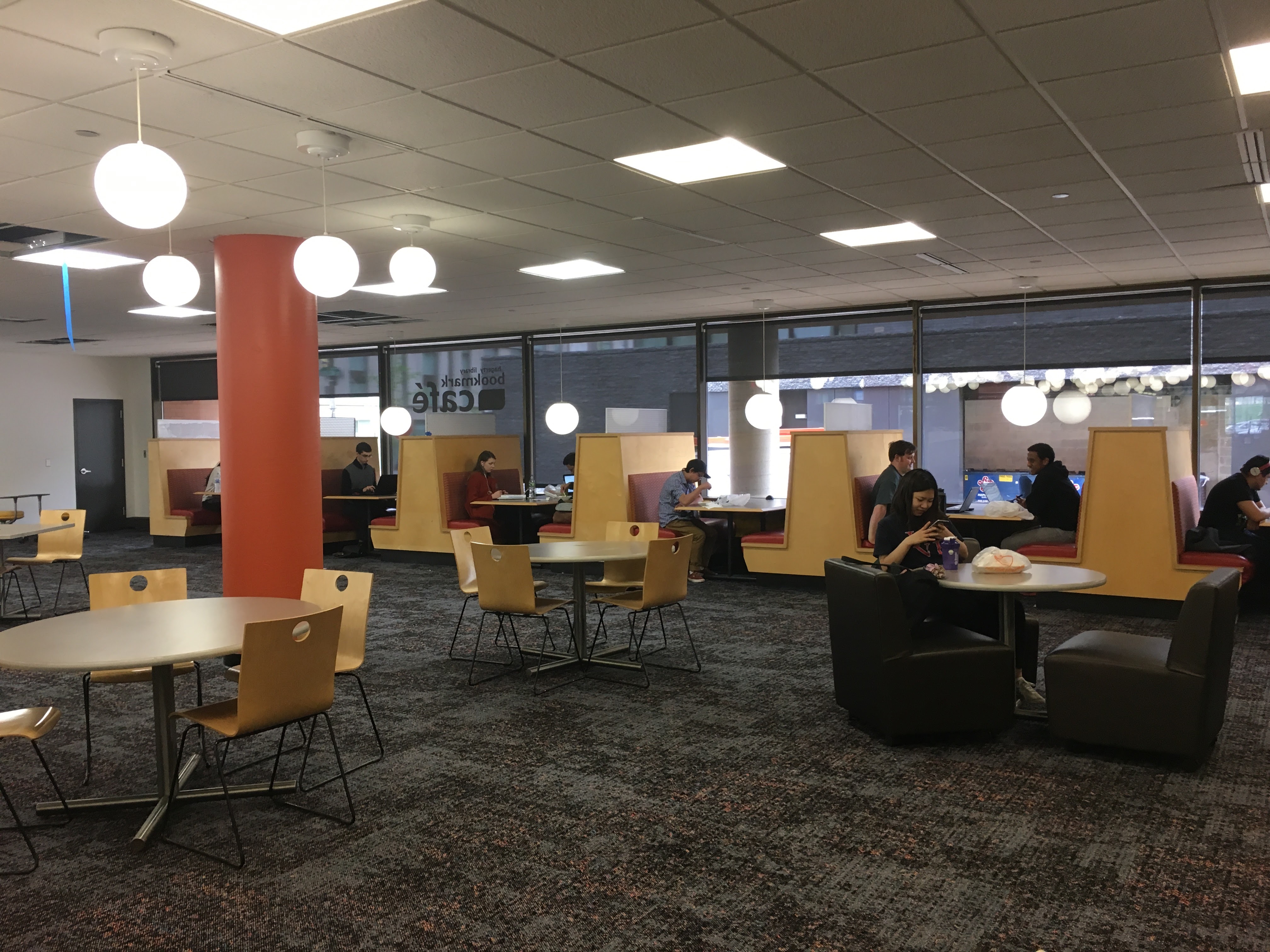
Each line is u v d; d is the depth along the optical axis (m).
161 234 6.79
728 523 9.65
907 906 2.91
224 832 3.55
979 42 3.68
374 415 14.93
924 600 4.51
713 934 2.76
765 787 3.94
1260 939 2.70
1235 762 4.19
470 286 9.42
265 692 3.33
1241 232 7.05
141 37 3.49
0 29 3.43
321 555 6.55
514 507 11.29
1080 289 9.77
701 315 11.76
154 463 13.76
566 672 5.97
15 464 15.27
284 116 4.41
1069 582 4.40
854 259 8.10
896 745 4.46
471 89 4.10
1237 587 4.30
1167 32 3.60
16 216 6.27
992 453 10.83
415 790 3.96
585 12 3.37
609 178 5.54
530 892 3.04
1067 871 3.14
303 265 4.60
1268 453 9.12
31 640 3.39
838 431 9.15
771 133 4.75
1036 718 4.80
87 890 3.11
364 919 2.88
